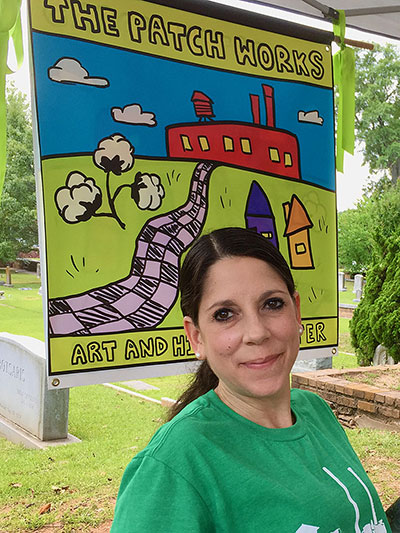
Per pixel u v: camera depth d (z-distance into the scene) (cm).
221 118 295
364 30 374
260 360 125
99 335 259
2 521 417
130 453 571
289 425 138
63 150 253
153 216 275
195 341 139
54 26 251
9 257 3469
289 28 316
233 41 299
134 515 110
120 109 267
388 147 3681
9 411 678
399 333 762
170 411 154
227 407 130
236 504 115
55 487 478
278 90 314
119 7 266
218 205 294
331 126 334
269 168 310
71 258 254
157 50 276
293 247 319
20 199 3506
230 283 126
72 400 793
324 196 331
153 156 275
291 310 130
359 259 2536
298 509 118
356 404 592
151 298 272
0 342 703
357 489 132
